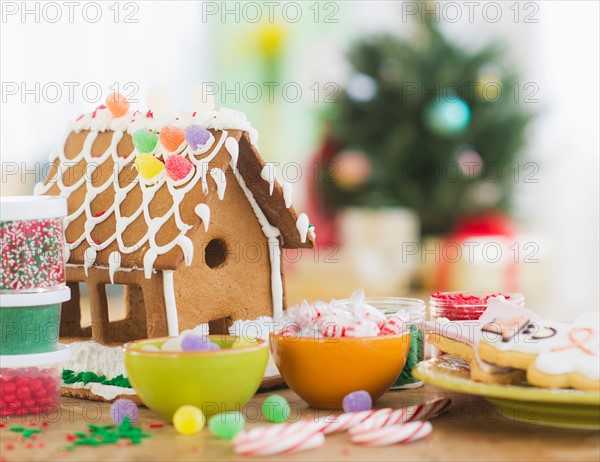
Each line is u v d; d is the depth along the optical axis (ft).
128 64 9.79
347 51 7.56
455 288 8.11
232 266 4.11
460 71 7.29
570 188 10.27
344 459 3.39
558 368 3.51
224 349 3.63
